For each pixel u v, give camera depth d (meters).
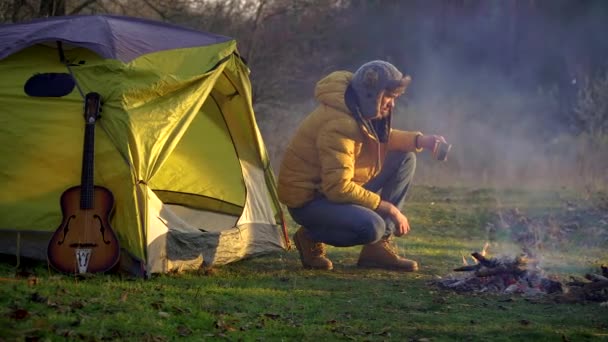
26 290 5.52
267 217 8.27
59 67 6.87
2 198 6.57
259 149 8.31
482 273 6.77
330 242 7.27
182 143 8.47
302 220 7.35
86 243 6.34
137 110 6.61
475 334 5.27
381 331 5.30
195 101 7.01
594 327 5.52
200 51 7.27
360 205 7.13
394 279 7.18
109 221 6.38
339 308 5.94
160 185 8.38
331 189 7.03
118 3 17.89
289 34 21.72
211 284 6.48
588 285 6.52
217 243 7.33
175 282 6.44
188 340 4.84
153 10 18.98
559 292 6.57
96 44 6.77
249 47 20.81
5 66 6.89
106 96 6.60
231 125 8.34
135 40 7.11
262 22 21.38
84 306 5.28
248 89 8.02
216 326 5.18
